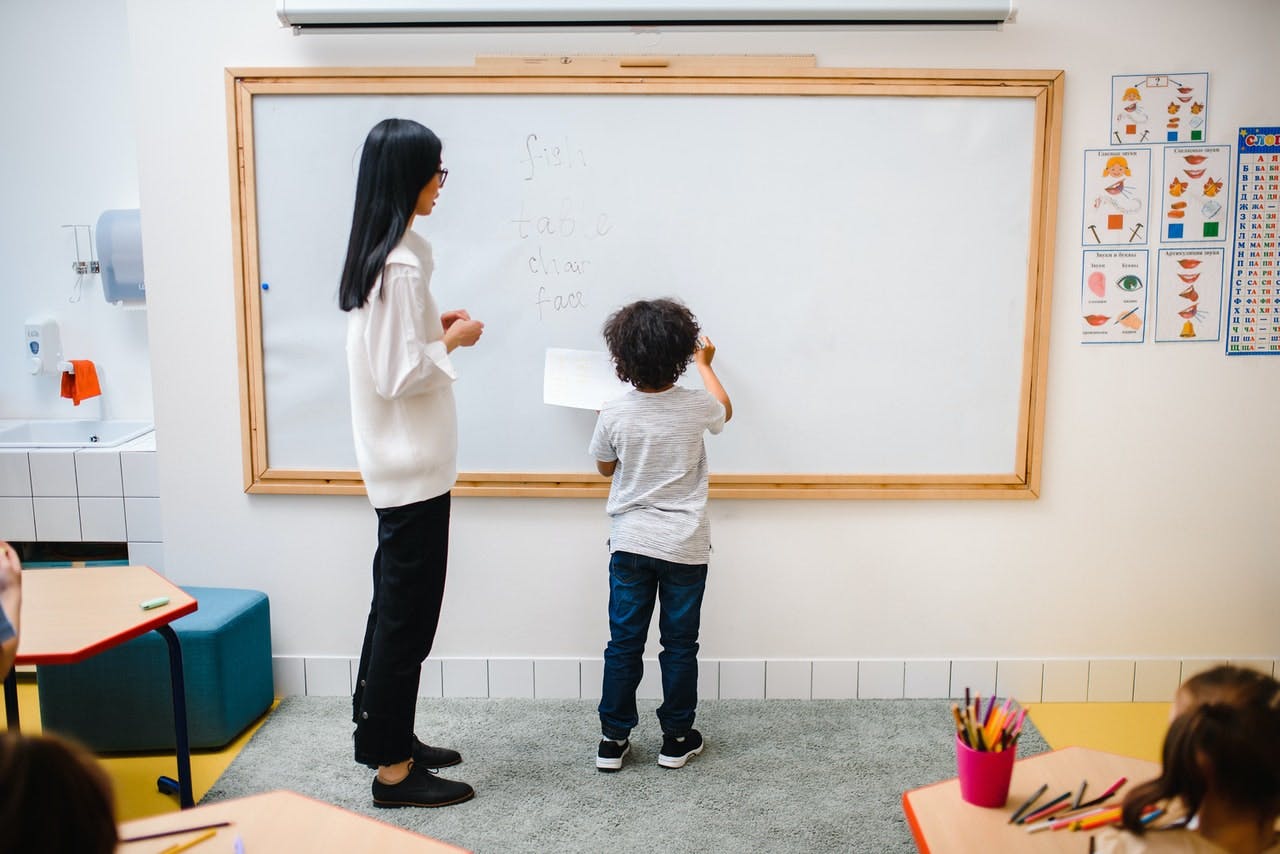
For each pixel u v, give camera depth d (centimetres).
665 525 226
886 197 259
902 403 268
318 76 253
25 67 324
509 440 269
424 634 216
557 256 262
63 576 217
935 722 264
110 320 336
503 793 227
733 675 279
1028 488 270
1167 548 276
